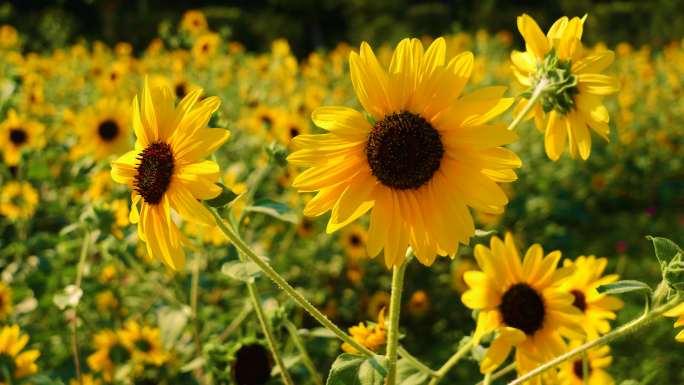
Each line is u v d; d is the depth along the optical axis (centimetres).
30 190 496
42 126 545
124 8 2745
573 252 791
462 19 3284
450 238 183
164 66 1080
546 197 829
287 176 621
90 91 970
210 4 3294
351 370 174
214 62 1024
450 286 639
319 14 3400
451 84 181
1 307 395
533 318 232
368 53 181
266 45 2864
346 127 181
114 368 385
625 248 756
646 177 1049
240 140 689
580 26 216
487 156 180
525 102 227
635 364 518
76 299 310
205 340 373
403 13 3375
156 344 392
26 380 291
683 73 1452
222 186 184
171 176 185
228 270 198
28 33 2141
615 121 1084
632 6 3023
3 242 561
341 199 184
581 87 211
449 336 580
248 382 263
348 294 598
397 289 195
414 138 181
